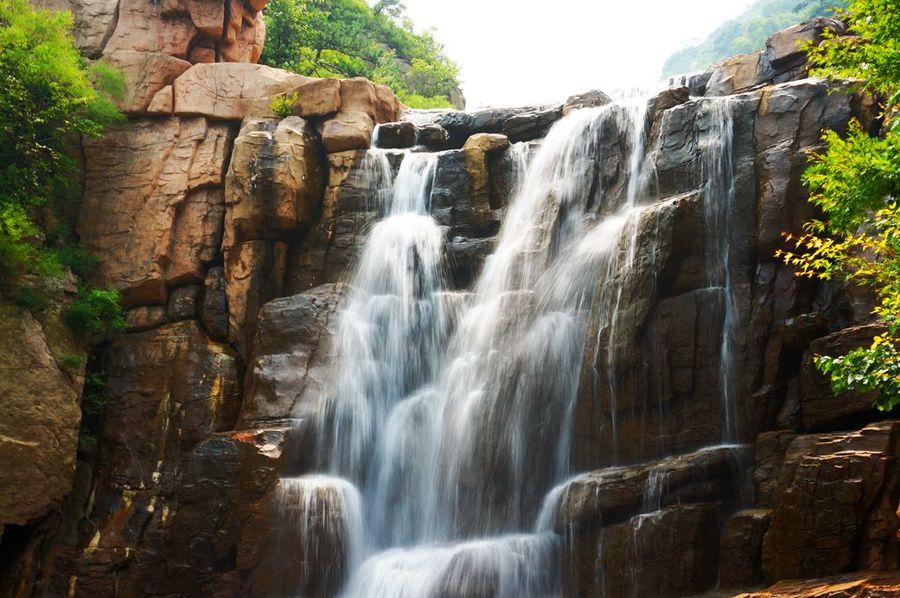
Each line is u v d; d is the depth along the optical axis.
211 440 21.41
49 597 21.50
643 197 22.34
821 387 17.00
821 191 19.70
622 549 17.23
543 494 19.67
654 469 17.69
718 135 21.45
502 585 17.91
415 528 21.22
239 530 20.48
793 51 24.36
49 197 26.34
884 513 14.66
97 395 24.41
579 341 20.61
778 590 14.29
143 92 28.03
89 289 25.97
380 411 23.45
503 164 26.45
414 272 24.98
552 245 23.17
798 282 19.30
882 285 17.08
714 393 19.00
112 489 23.28
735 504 17.47
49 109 25.55
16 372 22.09
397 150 27.30
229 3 30.86
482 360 21.67
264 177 25.75
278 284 25.97
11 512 21.14
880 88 15.49
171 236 26.42
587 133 24.41
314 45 45.03
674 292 19.88
